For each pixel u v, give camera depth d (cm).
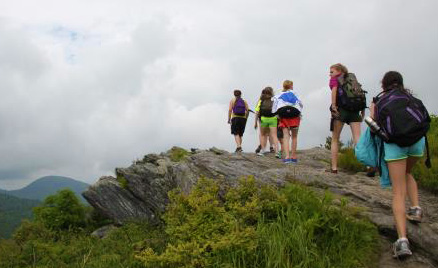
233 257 337
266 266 326
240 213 387
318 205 385
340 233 356
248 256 340
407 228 360
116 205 768
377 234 369
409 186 374
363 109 538
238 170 541
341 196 457
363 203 444
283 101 654
